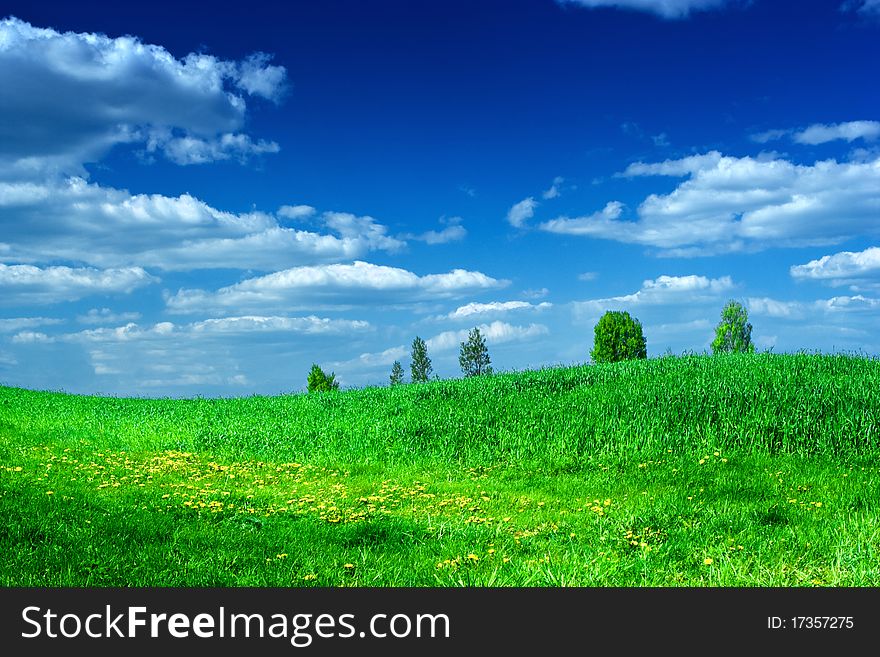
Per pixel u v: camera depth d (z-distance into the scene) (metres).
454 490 12.20
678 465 12.70
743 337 33.66
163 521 8.83
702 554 7.27
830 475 11.41
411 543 8.23
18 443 17.61
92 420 22.30
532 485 12.34
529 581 6.60
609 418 15.73
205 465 15.21
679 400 16.20
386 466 14.79
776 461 12.55
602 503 10.10
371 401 22.34
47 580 6.57
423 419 17.86
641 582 6.57
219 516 9.51
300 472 14.44
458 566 7.19
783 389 15.96
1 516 8.10
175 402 28.30
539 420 16.52
